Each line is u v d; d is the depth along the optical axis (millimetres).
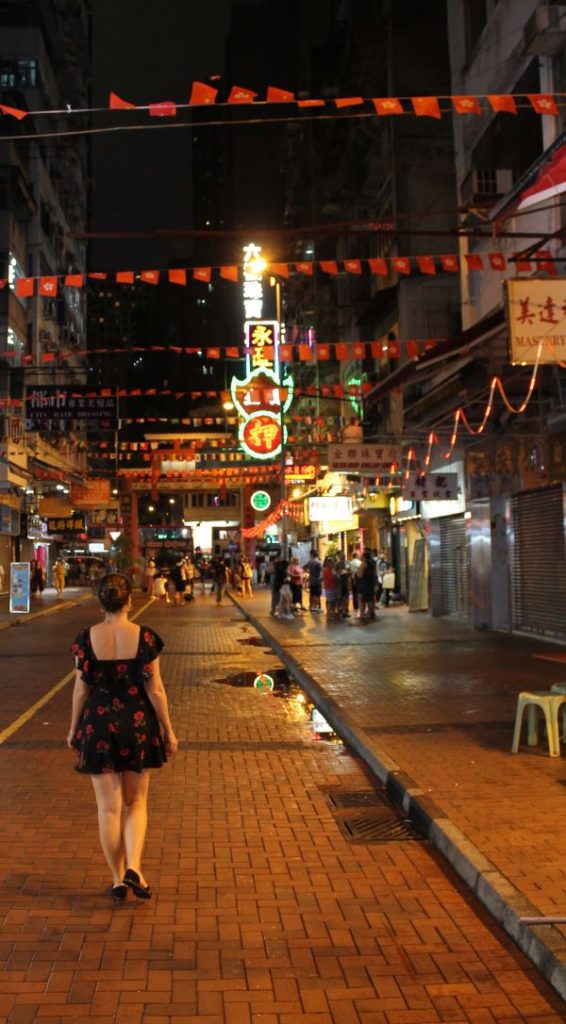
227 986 3709
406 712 9477
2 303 37531
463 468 20266
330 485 35000
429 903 4629
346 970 3865
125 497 61781
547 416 14461
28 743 8594
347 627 20156
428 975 3824
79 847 5504
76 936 4172
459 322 27234
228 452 50062
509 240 15844
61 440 45781
